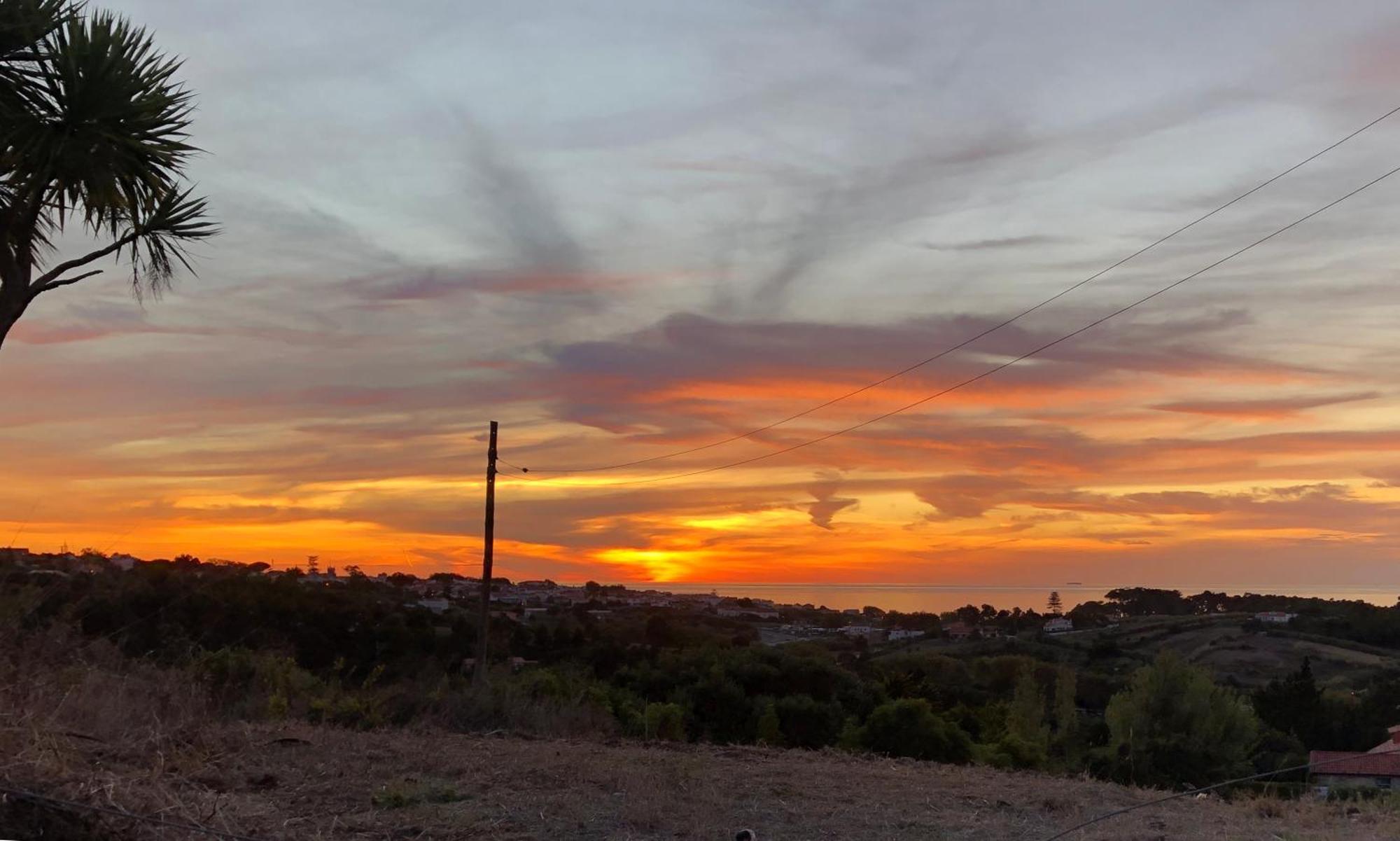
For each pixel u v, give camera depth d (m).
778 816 9.06
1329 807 10.73
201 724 11.23
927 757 18.73
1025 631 78.75
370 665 25.31
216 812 6.89
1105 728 32.25
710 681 26.38
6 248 9.00
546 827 8.05
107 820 5.96
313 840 6.98
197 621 16.92
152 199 9.72
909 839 8.34
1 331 8.98
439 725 15.84
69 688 9.31
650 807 8.83
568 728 16.95
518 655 35.59
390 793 8.66
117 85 9.08
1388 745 23.30
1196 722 25.06
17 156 8.74
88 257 9.57
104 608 12.12
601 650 36.62
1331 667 55.53
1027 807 10.08
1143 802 10.73
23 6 8.67
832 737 25.45
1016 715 27.59
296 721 13.88
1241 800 11.65
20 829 5.64
